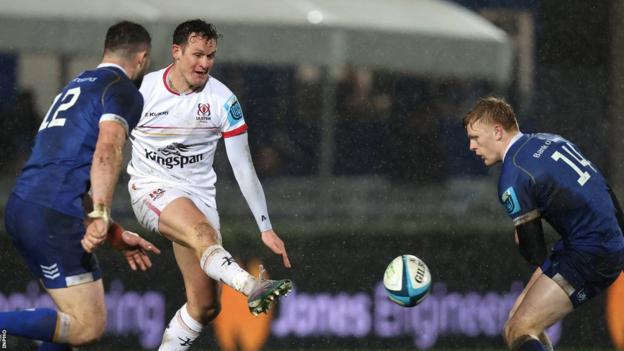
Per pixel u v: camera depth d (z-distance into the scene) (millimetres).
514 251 31703
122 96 19562
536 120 32844
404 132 32531
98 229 18578
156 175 22484
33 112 30812
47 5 31250
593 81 32781
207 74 22000
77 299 19859
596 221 20891
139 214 22344
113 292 29797
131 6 31875
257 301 19406
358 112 32531
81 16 31422
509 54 33156
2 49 30828
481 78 33094
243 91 32406
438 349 31234
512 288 31656
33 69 31016
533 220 20812
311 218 31547
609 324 31516
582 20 32844
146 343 29906
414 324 31156
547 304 21016
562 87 32812
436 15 34219
